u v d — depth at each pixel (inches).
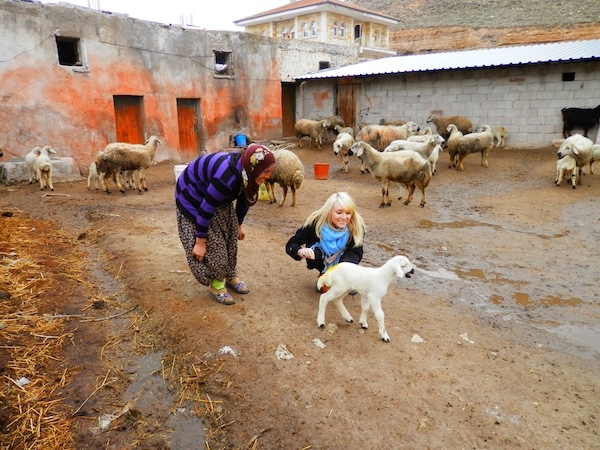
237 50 677.3
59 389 113.5
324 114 787.4
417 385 120.4
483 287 202.2
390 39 1665.8
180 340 136.1
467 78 616.7
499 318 171.6
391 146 446.0
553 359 142.1
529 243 265.7
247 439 100.1
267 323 144.5
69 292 165.3
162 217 290.0
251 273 188.5
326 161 605.0
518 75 577.3
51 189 385.7
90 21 492.7
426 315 166.2
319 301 157.2
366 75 663.8
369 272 136.5
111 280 181.8
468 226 304.5
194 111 645.9
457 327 159.0
